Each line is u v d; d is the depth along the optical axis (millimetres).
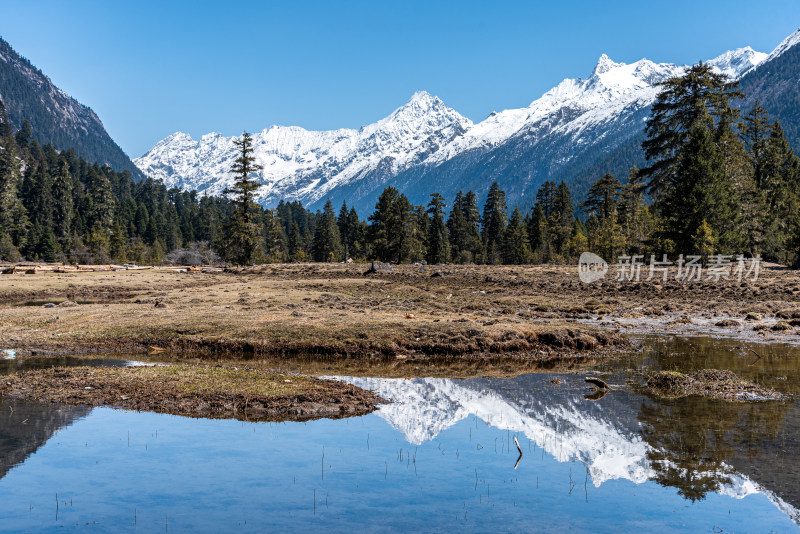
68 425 15500
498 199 160375
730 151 73500
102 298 49875
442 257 137875
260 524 10234
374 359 25688
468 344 27250
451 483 12133
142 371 21000
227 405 17375
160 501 11117
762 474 12445
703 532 10016
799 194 91125
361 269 79750
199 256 171875
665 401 18484
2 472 12383
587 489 11820
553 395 19312
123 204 198000
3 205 140375
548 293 54219
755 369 23188
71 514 10539
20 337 28156
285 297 43656
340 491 11680
